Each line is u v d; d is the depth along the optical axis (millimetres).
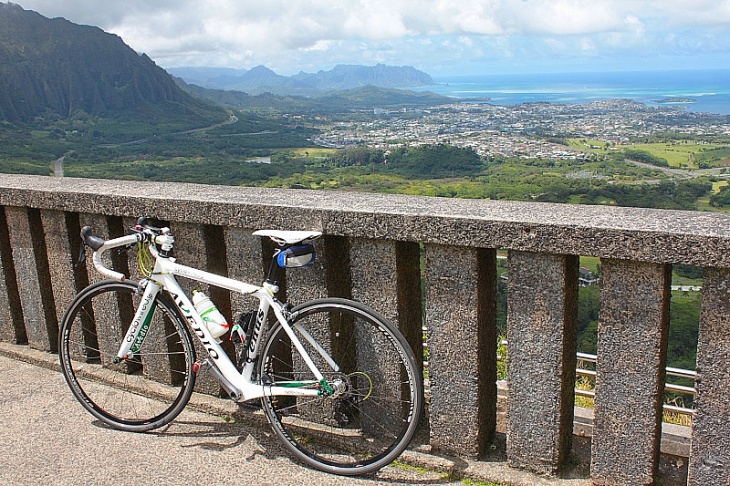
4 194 3768
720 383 2121
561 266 2324
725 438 2152
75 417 3371
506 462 2713
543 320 2416
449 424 2756
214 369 2998
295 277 2949
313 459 2816
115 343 3732
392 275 2713
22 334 4254
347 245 3031
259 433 3146
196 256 3246
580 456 2715
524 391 2541
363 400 2953
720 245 1955
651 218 2246
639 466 2357
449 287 2580
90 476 2816
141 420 3227
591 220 2254
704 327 2109
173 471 2836
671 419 4398
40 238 3926
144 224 3037
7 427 3275
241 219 2943
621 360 2295
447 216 2428
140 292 3145
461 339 2613
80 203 3479
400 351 2611
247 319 2865
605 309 2279
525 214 2404
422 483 2684
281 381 2867
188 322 2990
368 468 2717
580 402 4336
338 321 2951
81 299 3312
